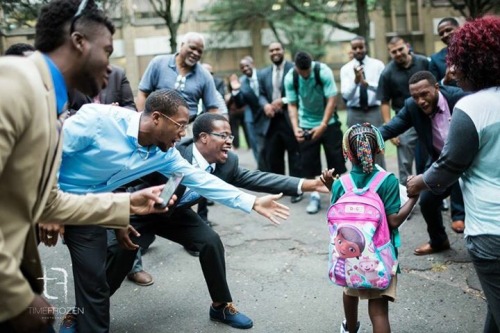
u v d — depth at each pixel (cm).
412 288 378
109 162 270
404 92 552
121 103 437
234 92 757
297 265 432
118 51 1513
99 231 283
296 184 323
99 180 278
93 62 184
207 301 374
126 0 843
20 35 598
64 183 275
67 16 179
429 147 417
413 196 267
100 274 280
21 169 161
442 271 403
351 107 620
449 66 236
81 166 271
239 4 1465
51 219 195
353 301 288
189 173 298
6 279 150
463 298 360
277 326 334
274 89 637
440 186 239
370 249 257
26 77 159
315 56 1656
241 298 376
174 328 336
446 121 401
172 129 266
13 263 152
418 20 1938
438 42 1938
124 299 381
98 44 184
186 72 491
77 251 278
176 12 1403
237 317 333
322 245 475
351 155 275
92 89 191
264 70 646
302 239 493
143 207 215
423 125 410
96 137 263
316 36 1627
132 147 272
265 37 1952
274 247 476
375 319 273
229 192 298
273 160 642
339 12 1293
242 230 527
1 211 163
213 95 507
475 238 227
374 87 607
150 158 281
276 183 330
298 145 626
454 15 1370
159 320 348
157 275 422
